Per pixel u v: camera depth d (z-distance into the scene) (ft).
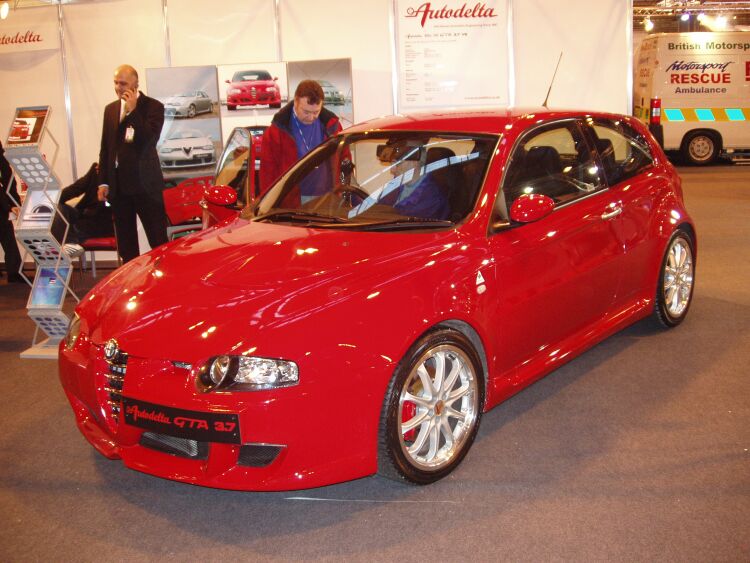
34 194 17.30
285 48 25.40
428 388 10.61
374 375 9.78
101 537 9.95
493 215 11.96
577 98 25.16
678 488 10.61
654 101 41.63
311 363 9.42
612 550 9.23
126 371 9.91
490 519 10.00
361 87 25.43
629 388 14.10
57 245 17.22
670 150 51.13
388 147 13.46
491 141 12.82
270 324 9.63
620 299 15.06
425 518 10.09
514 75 25.05
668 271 16.63
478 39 24.90
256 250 11.53
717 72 49.49
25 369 16.63
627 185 15.12
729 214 32.09
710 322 17.61
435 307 10.48
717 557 9.04
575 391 14.06
